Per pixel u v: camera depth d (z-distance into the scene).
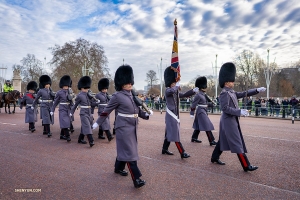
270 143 8.54
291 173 5.49
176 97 6.64
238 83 44.44
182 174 5.40
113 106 5.00
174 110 6.61
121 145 4.84
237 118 5.79
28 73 53.81
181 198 4.27
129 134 4.86
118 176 5.29
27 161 6.32
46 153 7.11
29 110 10.60
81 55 42.53
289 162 6.30
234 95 6.02
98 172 5.52
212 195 4.39
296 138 9.50
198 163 6.19
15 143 8.42
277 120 17.72
